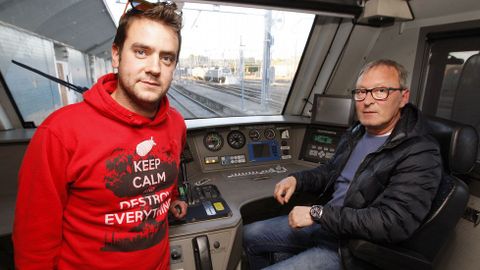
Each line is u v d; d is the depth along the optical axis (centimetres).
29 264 76
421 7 175
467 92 164
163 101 93
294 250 156
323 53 225
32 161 72
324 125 217
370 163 125
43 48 173
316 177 163
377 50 218
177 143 100
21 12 152
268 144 217
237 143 207
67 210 79
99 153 76
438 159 111
